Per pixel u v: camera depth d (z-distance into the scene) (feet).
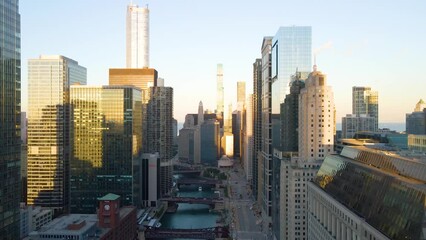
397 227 603.26
